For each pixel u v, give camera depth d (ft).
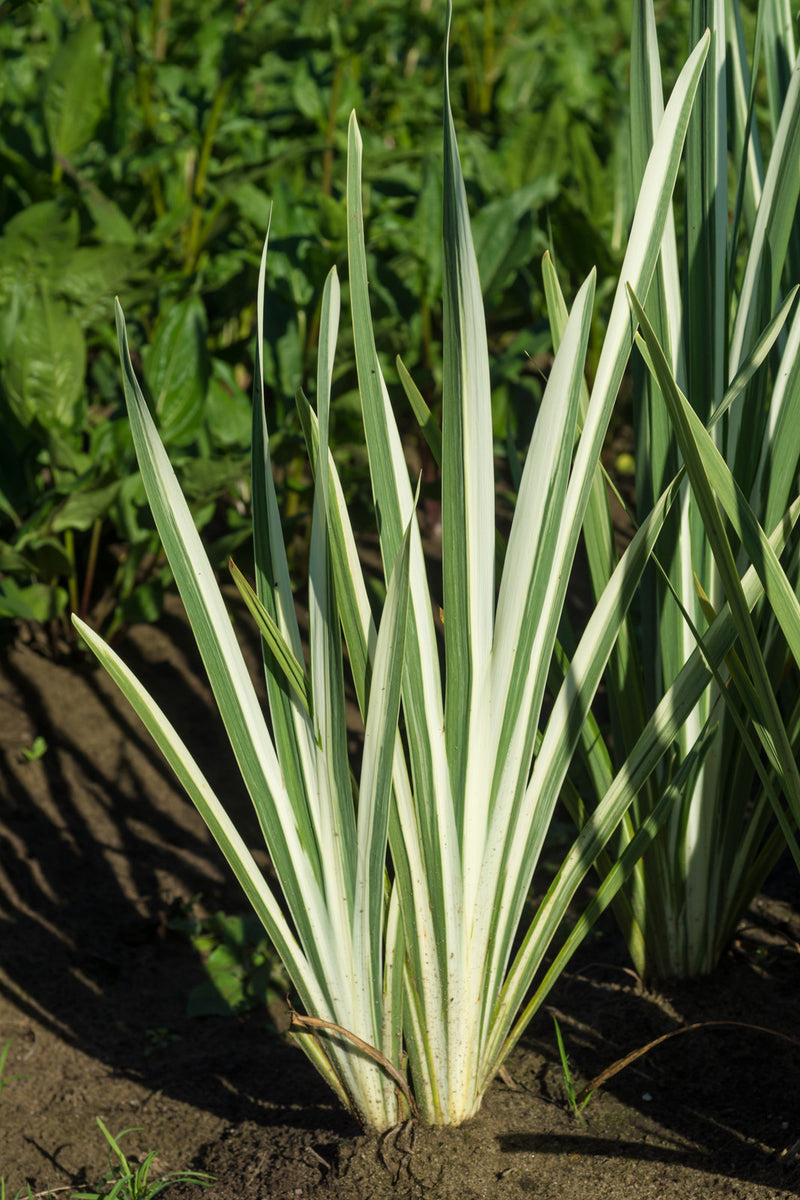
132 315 10.25
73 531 9.66
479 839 5.73
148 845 7.47
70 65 10.68
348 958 5.78
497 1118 6.08
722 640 5.67
